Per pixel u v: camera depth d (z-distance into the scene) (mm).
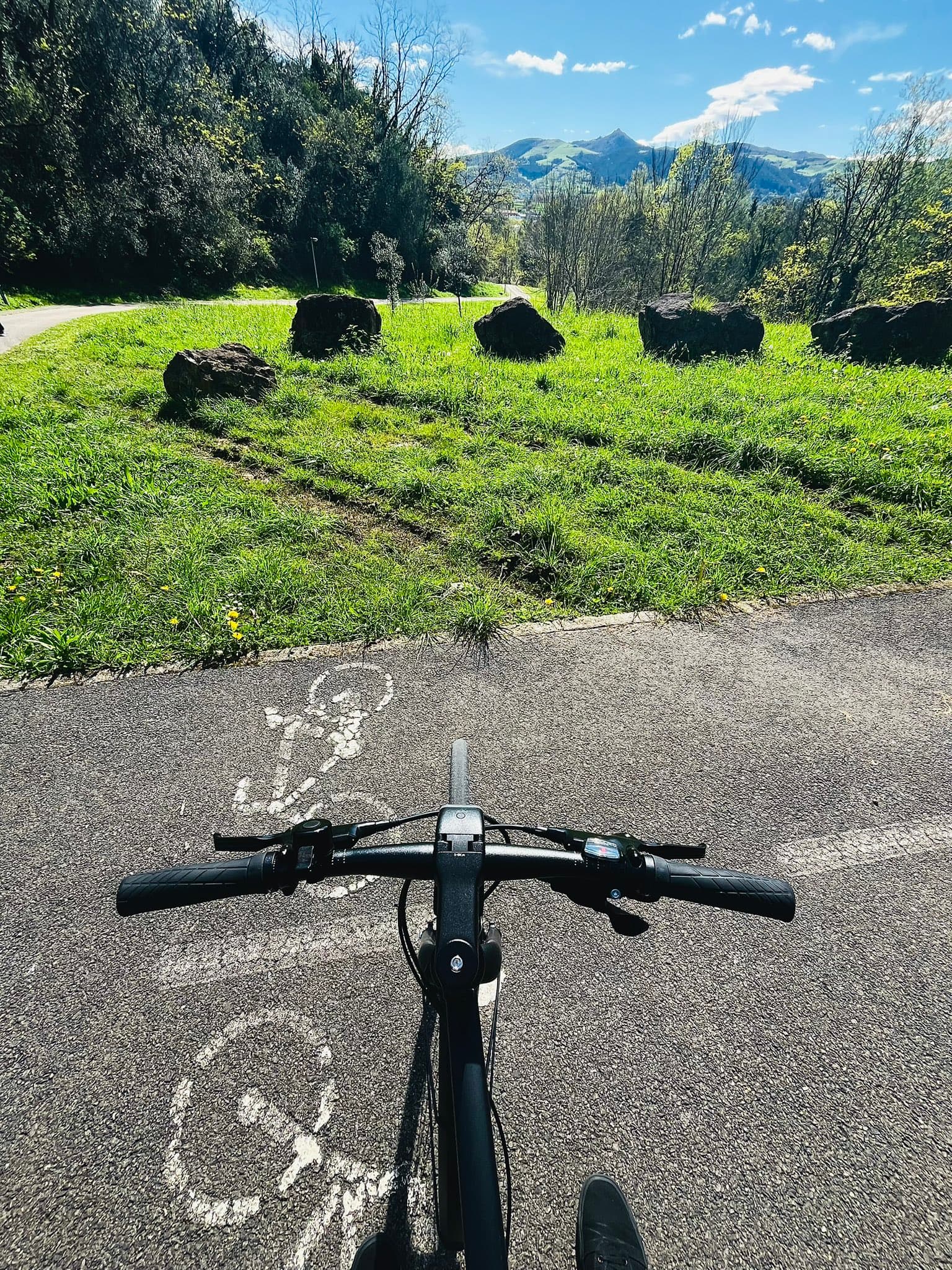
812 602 4887
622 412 8844
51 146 29312
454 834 1067
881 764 3385
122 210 31359
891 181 38781
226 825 2988
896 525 5844
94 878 2736
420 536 5805
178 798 3133
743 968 2412
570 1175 1869
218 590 4719
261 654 4188
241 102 45531
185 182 34750
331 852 1144
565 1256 1720
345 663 4121
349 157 47781
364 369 11234
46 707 3725
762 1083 2082
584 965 2404
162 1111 1999
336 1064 2105
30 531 5570
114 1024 2223
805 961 2441
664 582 4938
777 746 3496
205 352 9570
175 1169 1874
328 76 54219
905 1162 1905
